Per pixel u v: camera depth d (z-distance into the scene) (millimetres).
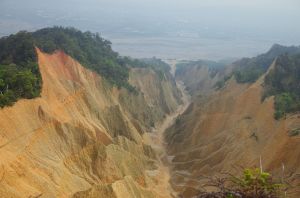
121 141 70250
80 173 53562
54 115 57562
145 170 69688
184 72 182500
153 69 129375
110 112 77562
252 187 11797
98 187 46125
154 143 91062
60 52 76812
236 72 95438
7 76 54625
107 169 56812
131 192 49375
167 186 67000
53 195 42781
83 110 69250
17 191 39156
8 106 49000
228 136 72750
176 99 134250
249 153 61250
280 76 77312
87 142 57969
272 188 11758
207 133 81250
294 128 55594
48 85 62844
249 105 76750
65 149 54594
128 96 96875
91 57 92562
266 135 62781
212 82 143875
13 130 47219
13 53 68438
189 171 71375
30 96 54625
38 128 52219
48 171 46562
